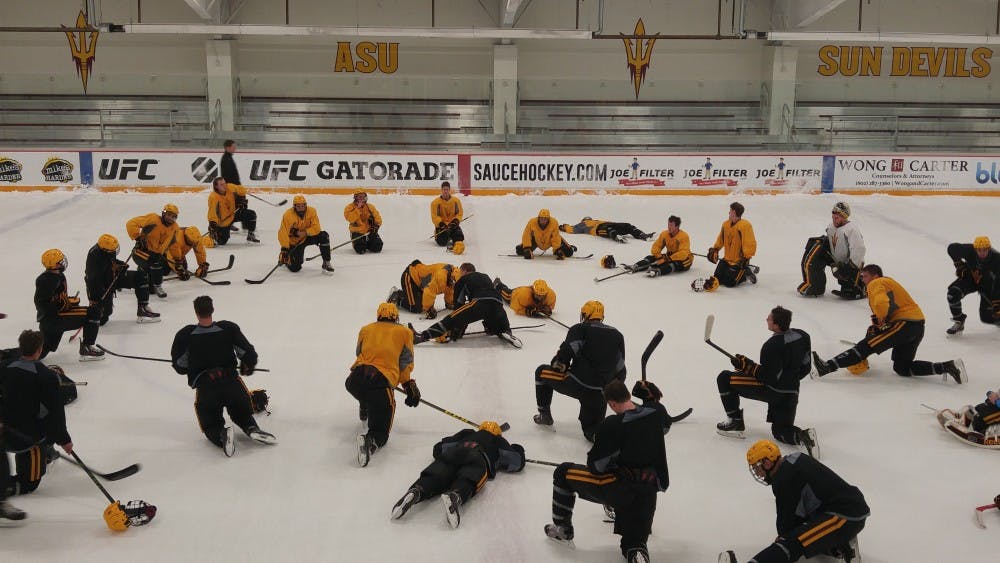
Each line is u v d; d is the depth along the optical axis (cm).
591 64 2167
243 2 2075
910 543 512
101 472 585
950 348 870
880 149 1992
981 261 879
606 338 613
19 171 1698
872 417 697
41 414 537
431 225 1505
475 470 544
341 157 1759
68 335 859
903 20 2195
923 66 2194
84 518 529
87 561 482
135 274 901
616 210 1662
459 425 670
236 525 522
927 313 1003
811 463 465
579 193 1800
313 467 599
